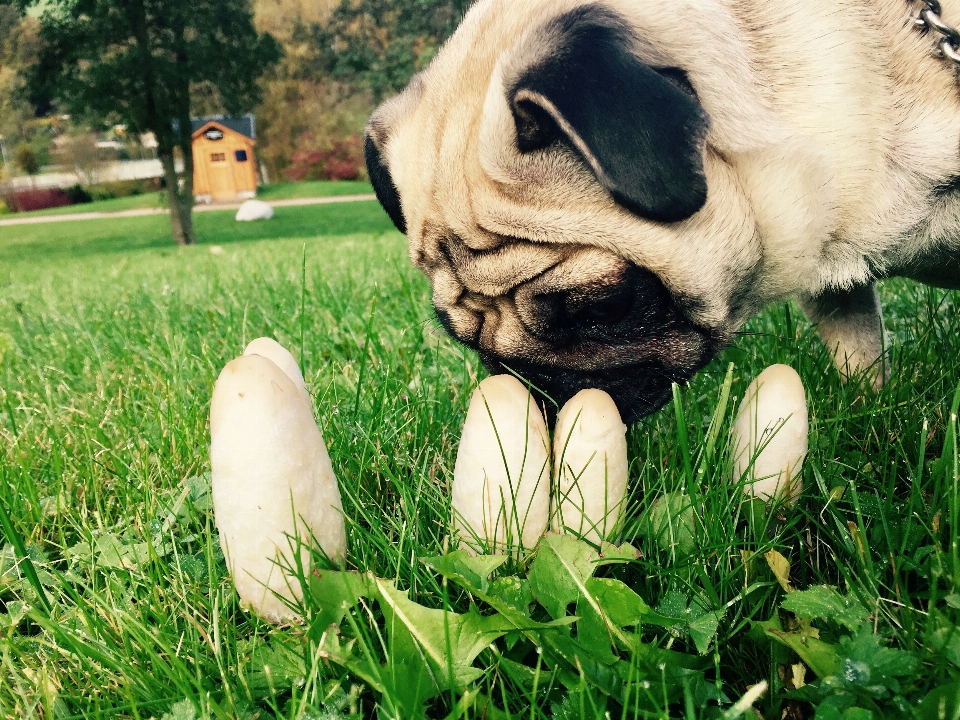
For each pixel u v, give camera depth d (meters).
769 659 0.34
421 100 0.51
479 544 0.38
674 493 0.41
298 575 0.35
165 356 0.79
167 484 0.51
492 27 0.49
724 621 0.35
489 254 0.45
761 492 0.40
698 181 0.38
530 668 0.33
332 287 1.21
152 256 3.49
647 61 0.41
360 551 0.40
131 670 0.34
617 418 0.38
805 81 0.47
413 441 0.53
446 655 0.32
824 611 0.32
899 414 0.52
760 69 0.47
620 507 0.39
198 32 5.44
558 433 0.39
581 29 0.40
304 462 0.35
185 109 5.31
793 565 0.40
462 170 0.45
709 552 0.38
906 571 0.36
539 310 0.45
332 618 0.33
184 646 0.36
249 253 2.71
